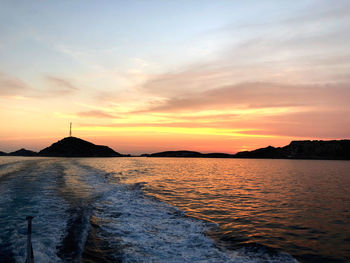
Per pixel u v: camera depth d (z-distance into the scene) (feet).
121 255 28.19
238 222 45.24
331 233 40.06
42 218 39.65
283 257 29.91
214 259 28.22
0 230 33.14
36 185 72.33
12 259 24.56
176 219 45.16
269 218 48.78
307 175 165.27
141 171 166.81
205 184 102.73
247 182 115.24
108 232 35.94
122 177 115.85
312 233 39.86
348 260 29.60
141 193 71.41
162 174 147.84
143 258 27.68
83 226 36.27
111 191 70.38
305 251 32.01
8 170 117.50
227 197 71.41
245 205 60.59
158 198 65.62
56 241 30.04
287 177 148.36
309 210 56.65
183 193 76.43
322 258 30.01
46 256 25.64
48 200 53.01
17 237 30.63
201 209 54.90
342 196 77.41
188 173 165.07
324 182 121.29
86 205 50.49
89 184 81.51
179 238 34.99
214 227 41.42
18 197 55.26
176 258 28.09
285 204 63.10
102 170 151.43
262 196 74.84
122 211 48.55
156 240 33.68
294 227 43.04
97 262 26.08
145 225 40.27
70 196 58.85
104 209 49.37
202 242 33.71
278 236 37.88
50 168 135.33
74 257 25.86
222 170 209.97
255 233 38.99
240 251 31.22
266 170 219.20
